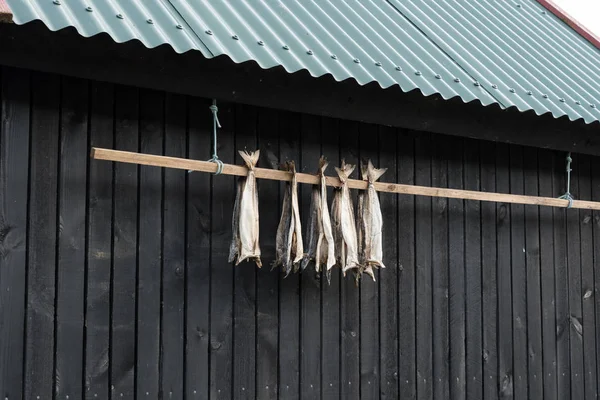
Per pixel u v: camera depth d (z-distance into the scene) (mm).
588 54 7375
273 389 4859
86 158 4297
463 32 6402
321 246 4805
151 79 4410
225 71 4480
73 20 3955
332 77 4535
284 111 5047
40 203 4133
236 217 4637
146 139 4504
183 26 4453
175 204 4594
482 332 5840
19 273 4043
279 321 4918
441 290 5660
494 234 5992
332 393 5086
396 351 5398
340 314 5168
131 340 4379
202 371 4609
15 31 3805
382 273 5383
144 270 4453
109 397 4289
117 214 4383
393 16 6098
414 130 5613
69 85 4266
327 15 5465
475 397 5750
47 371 4094
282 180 4891
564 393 6254
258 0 5211
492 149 6039
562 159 6461
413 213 5574
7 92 4070
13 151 4070
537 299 6180
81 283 4234
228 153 4801
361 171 5168
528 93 5660
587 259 6547
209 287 4680
